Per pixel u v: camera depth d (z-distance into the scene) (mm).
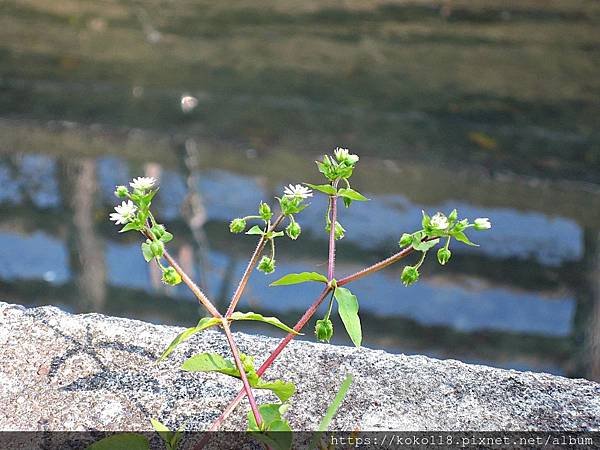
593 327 3842
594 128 5207
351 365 1611
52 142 5203
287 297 4125
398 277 4207
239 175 4902
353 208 4605
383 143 5094
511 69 5832
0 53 6195
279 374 1586
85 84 5789
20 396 1526
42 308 1720
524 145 5059
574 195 4652
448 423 1501
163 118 5402
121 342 1644
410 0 6781
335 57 6035
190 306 4105
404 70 5859
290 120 5336
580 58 5934
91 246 4488
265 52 6113
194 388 1556
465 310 4008
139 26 6547
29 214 4688
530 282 4141
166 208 4680
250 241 4453
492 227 4453
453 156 4961
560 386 1590
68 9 6840
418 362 1625
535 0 6727
